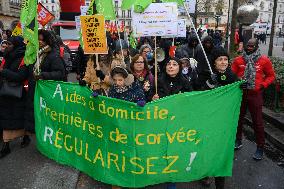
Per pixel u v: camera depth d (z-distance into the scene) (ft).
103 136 12.56
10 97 17.39
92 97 12.52
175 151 12.14
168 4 15.06
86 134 13.12
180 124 11.99
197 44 25.25
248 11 41.06
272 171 16.78
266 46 108.06
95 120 12.67
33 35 16.17
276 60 33.88
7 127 17.57
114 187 13.12
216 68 14.19
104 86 17.12
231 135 12.68
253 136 22.12
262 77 17.53
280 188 15.03
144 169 12.17
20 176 15.67
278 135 20.92
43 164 16.90
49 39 17.49
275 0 56.34
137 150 12.08
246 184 15.35
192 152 12.26
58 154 14.24
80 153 13.44
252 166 17.34
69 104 13.51
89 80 19.33
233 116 12.54
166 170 12.25
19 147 19.17
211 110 12.14
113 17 19.42
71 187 14.52
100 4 19.20
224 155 12.71
